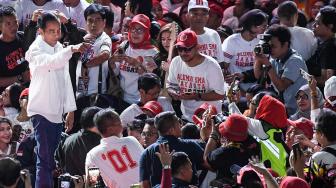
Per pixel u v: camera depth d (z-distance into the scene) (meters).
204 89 22.42
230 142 18.28
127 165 18.86
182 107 22.58
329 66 23.77
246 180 16.62
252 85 23.08
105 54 23.36
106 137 18.98
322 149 17.45
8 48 24.11
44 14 19.66
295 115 21.98
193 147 18.52
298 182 16.03
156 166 18.17
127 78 23.72
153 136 19.86
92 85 23.52
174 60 22.64
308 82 20.78
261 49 22.78
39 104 19.73
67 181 17.80
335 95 20.91
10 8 24.14
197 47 22.31
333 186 17.02
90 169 18.22
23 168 20.53
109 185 18.75
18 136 21.31
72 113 21.03
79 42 23.48
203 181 18.89
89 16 23.58
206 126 19.22
